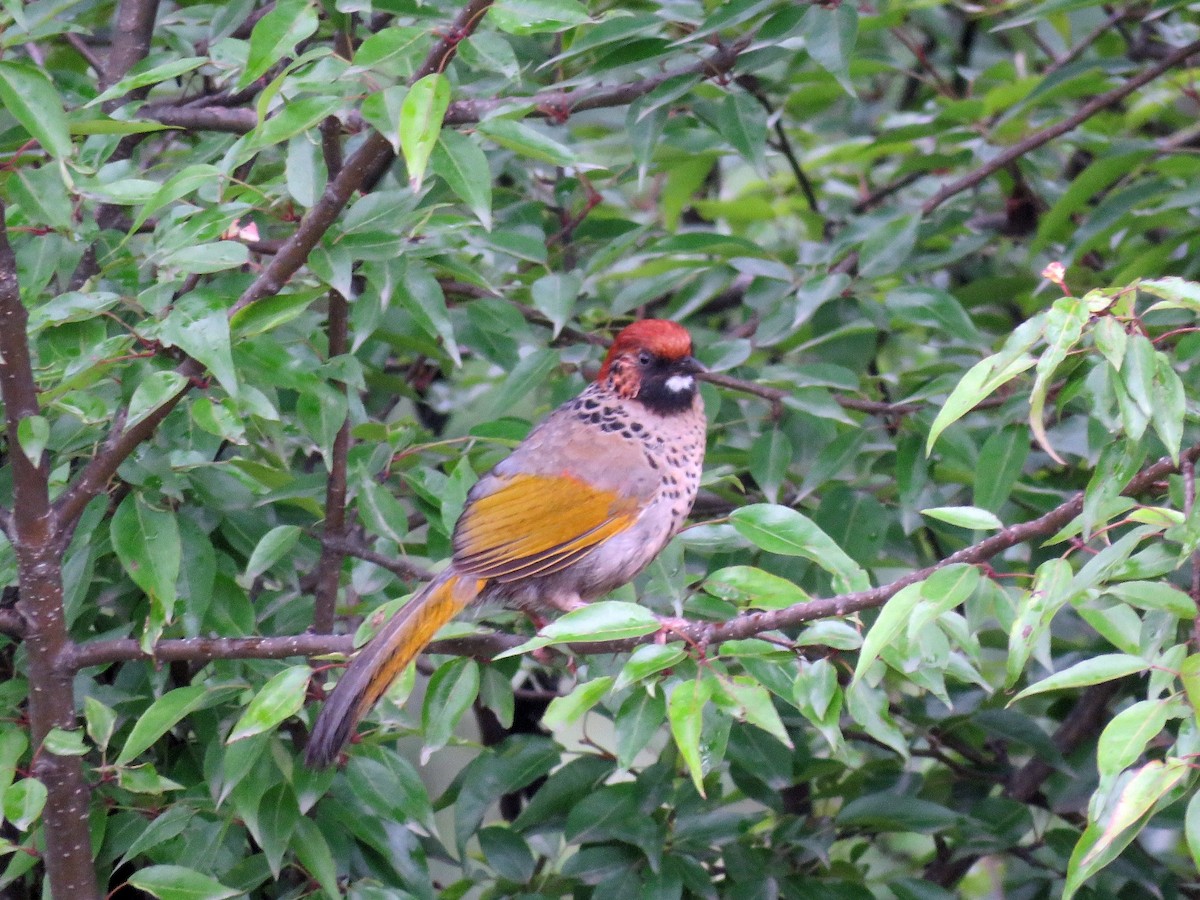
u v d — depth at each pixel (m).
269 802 7.95
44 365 7.85
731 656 6.57
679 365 9.77
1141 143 11.77
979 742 12.70
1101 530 6.10
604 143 14.76
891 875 13.10
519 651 6.19
